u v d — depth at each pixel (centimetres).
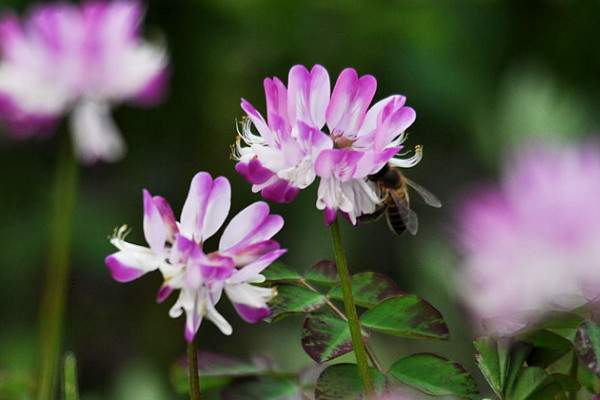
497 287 36
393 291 39
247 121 38
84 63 67
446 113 82
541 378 38
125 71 68
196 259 37
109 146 68
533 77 55
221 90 82
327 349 38
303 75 38
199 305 37
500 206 36
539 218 36
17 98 67
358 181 38
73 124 67
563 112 52
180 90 82
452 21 82
